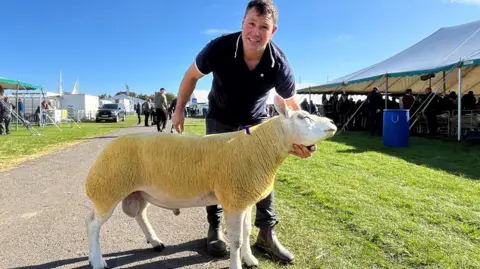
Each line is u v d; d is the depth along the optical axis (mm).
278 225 3588
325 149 9102
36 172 6629
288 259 2836
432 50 14281
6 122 15172
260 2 2471
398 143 9742
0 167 7098
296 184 5086
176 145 2529
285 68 2805
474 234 3334
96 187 2572
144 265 2893
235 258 2514
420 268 2729
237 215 2475
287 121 2426
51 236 3506
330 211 3986
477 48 11281
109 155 2586
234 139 2490
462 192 4781
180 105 3127
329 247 3092
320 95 29969
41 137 13516
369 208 4047
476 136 11047
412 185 5164
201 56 2777
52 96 30469
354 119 17484
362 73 16922
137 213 2859
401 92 23188
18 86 17484
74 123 25484
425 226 3535
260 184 2439
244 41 2562
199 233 3619
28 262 2941
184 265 2902
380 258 2887
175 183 2512
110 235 3533
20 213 4219
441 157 7961
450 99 13602
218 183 2434
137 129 18234
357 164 6824
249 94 2887
